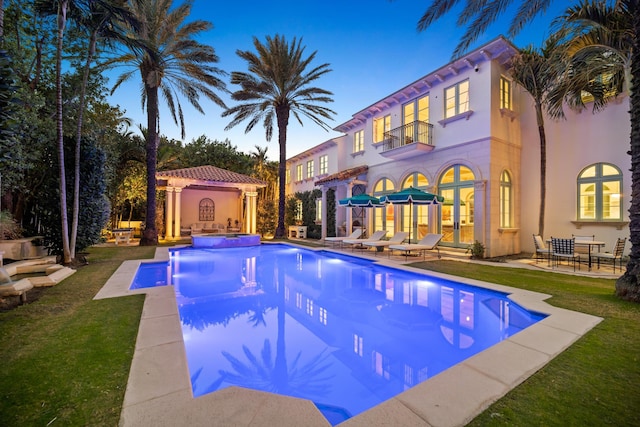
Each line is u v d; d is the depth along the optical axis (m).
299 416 2.49
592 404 2.64
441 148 14.01
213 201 26.69
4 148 4.83
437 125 14.28
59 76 8.88
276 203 24.47
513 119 13.07
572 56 8.57
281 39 17.55
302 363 4.25
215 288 8.52
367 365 4.20
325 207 19.05
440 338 5.10
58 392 2.76
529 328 4.46
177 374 3.10
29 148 9.94
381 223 17.72
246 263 12.59
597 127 11.10
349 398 3.48
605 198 10.90
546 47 10.57
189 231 23.88
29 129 9.50
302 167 26.34
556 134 12.16
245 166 32.66
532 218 12.94
